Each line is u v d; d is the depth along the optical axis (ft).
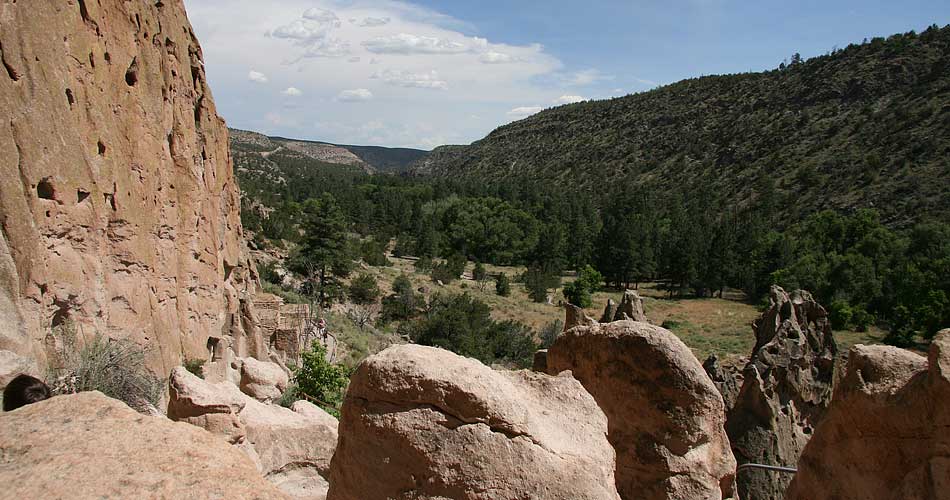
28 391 23.90
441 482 17.43
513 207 570.87
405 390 17.92
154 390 53.72
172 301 71.56
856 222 345.31
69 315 52.29
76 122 54.19
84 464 14.97
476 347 217.15
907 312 214.48
